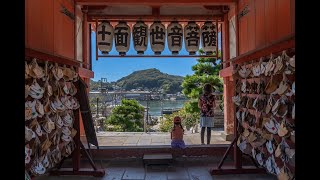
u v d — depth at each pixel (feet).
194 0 19.45
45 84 11.87
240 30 19.30
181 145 18.70
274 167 11.03
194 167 17.25
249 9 17.25
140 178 15.30
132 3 19.33
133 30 22.07
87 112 15.99
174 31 22.11
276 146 11.00
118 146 19.93
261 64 12.14
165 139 23.97
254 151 13.14
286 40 9.91
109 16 22.97
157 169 16.93
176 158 19.26
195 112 35.94
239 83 15.47
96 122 36.86
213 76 37.14
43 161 11.48
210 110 20.65
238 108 15.64
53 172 15.74
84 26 22.40
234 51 21.27
